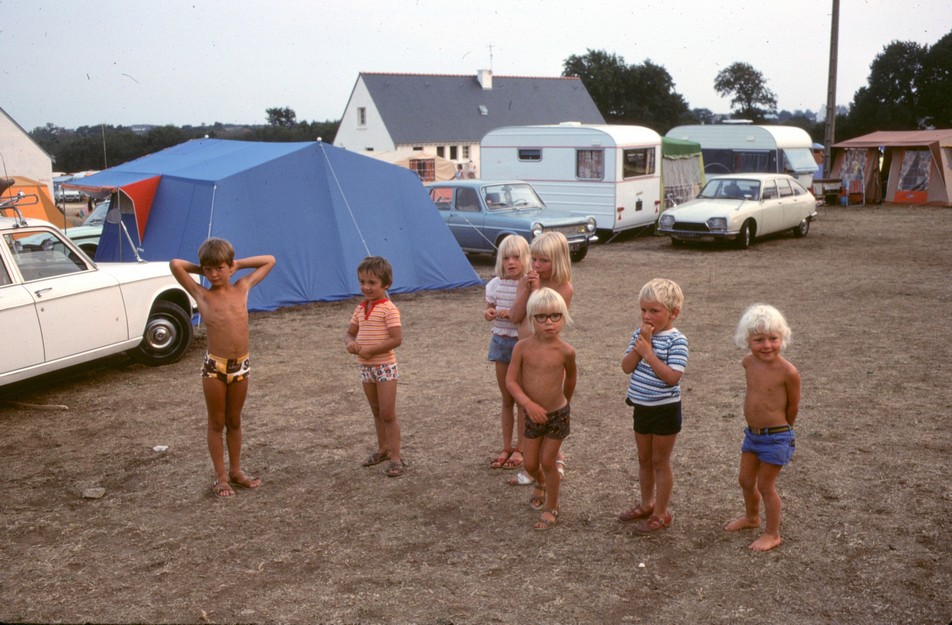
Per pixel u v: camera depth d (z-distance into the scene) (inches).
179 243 421.1
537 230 586.2
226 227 419.2
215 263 186.4
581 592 146.3
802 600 141.8
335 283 457.4
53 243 279.7
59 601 146.7
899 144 1082.7
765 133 948.6
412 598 145.4
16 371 260.2
